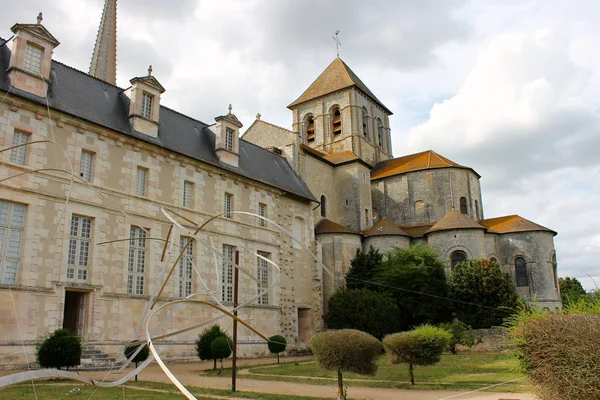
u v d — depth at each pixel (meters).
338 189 54.75
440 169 55.66
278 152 48.06
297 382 17.95
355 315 37.56
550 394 10.12
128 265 27.45
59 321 23.48
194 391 14.88
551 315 11.52
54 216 24.36
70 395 13.20
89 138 26.84
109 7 53.12
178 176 31.66
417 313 40.38
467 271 41.12
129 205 28.02
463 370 20.86
